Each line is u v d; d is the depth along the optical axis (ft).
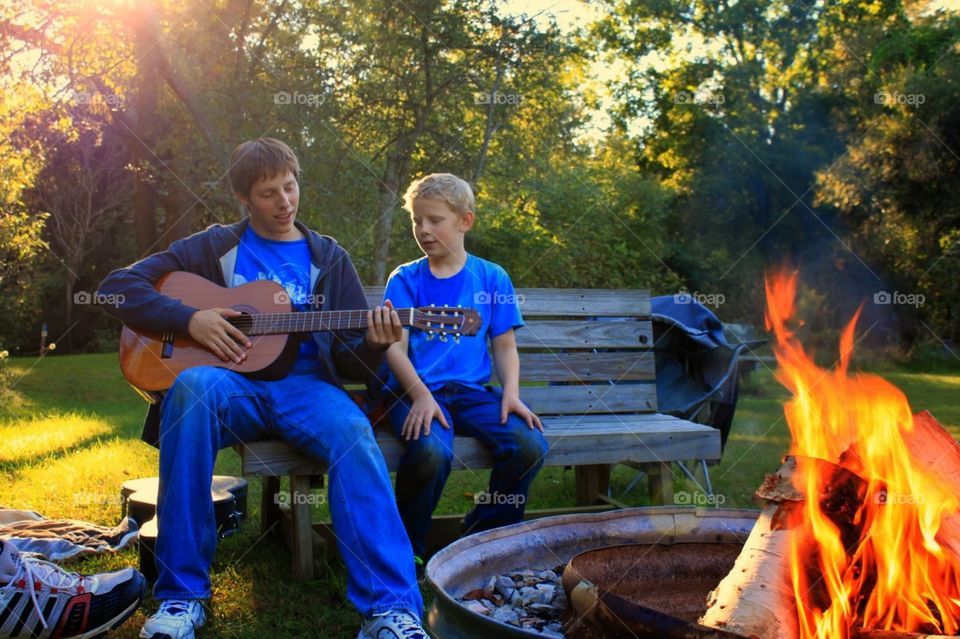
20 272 40.47
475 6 47.37
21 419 23.30
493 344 10.05
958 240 51.62
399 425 8.96
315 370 8.80
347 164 44.55
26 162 36.50
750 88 65.62
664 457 10.14
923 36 55.67
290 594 8.45
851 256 55.72
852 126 59.26
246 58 42.50
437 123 48.98
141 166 48.26
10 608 6.52
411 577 7.12
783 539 5.86
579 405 11.87
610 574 6.74
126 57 42.39
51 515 11.62
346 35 44.83
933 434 6.53
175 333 8.54
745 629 5.42
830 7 64.03
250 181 8.90
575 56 52.90
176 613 7.08
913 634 5.27
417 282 9.91
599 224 56.59
